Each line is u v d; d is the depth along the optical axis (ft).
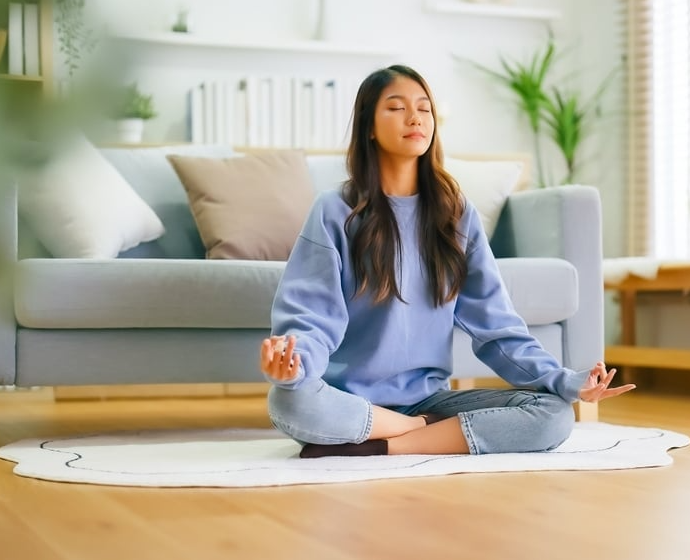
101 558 3.28
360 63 14.38
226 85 13.15
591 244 7.98
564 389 5.70
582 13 15.06
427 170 6.02
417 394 6.00
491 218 8.84
